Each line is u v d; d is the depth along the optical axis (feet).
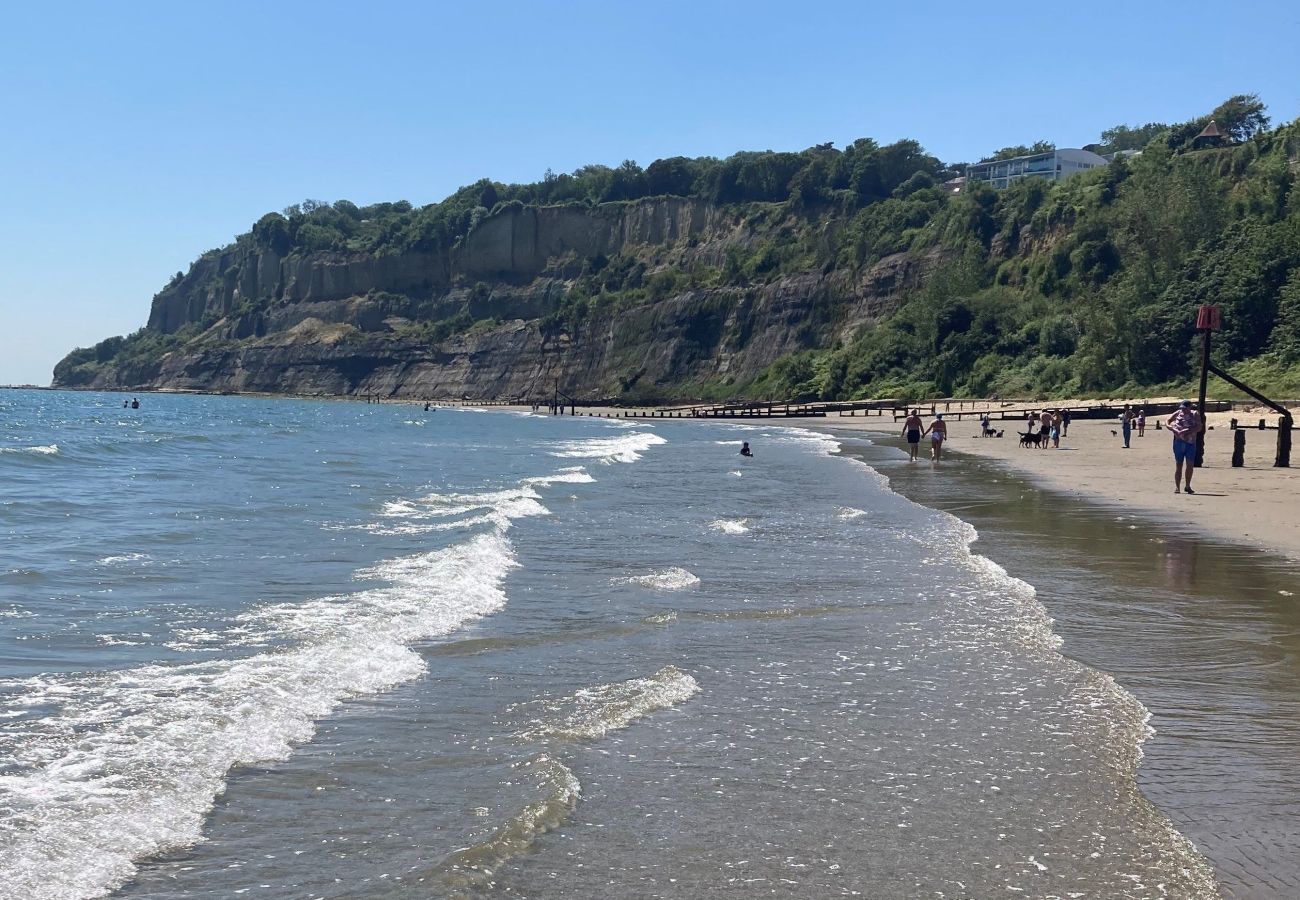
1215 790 20.07
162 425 234.38
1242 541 53.88
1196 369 275.18
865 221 466.29
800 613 35.86
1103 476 95.40
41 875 15.83
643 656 29.99
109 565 44.01
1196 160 355.56
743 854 17.15
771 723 23.94
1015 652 30.58
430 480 92.79
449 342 631.56
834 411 330.34
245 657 28.73
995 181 563.07
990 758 21.71
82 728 22.33
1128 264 329.72
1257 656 30.30
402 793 19.44
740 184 613.52
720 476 99.35
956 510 68.59
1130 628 33.81
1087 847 17.54
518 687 26.63
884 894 15.87
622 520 62.64
